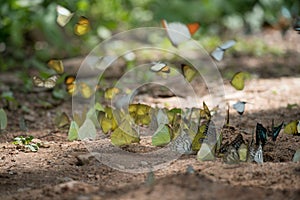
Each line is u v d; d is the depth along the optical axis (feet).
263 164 10.69
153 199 8.73
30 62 25.16
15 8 25.44
